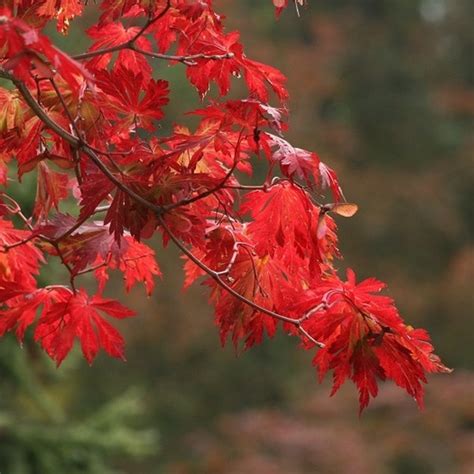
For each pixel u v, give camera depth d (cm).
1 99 311
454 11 2623
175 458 1758
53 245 310
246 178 1856
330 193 2150
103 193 297
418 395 319
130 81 300
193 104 1536
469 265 2048
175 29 311
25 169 309
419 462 1450
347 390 1580
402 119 2362
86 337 336
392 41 2517
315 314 319
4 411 1093
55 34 956
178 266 1939
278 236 312
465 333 2000
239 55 302
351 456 1445
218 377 1927
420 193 2200
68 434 998
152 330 1909
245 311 329
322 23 2464
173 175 299
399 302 2053
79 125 308
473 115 2447
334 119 2430
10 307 344
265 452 1488
